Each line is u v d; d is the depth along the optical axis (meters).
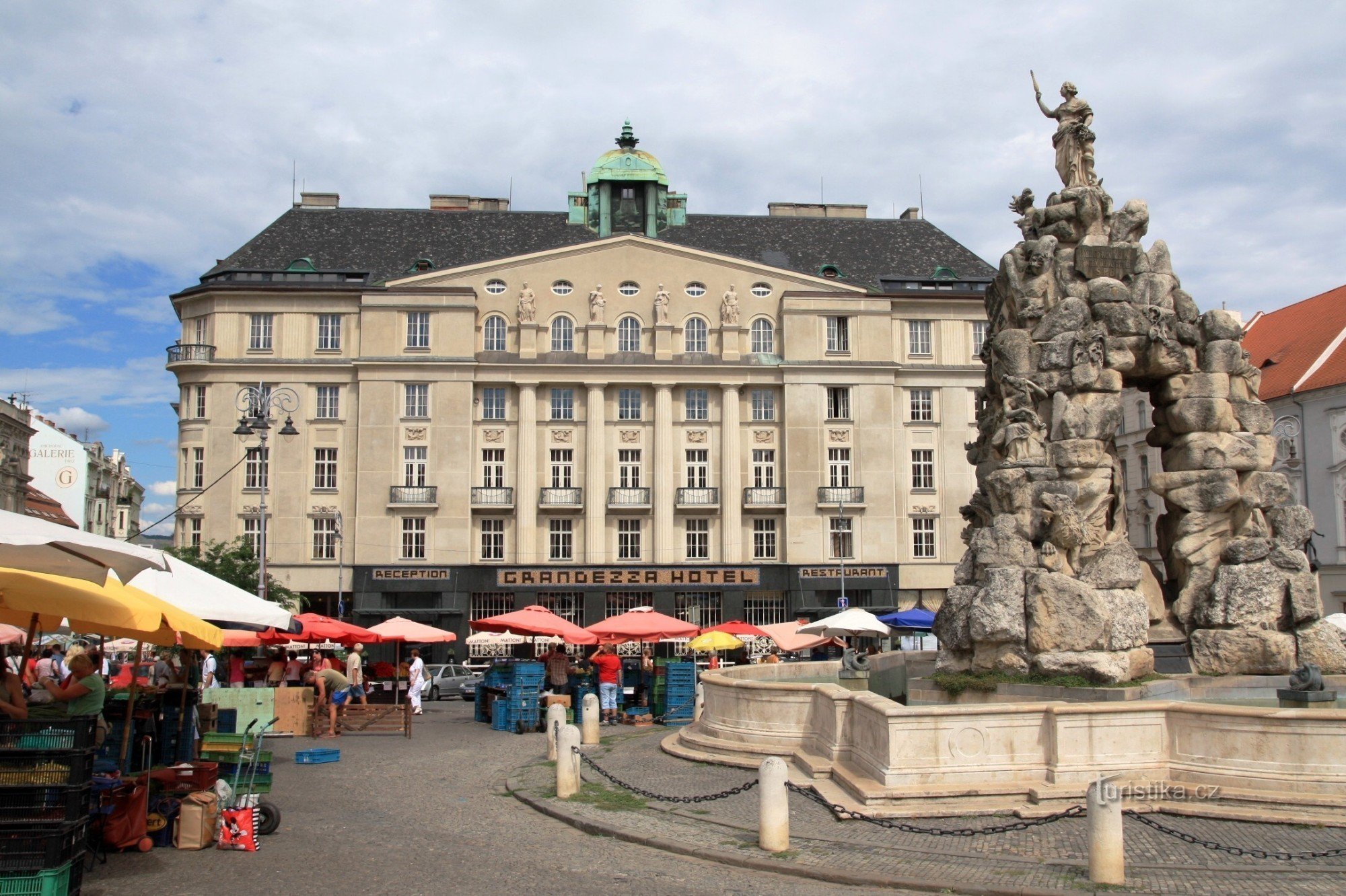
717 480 59.47
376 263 62.09
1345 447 47.94
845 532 58.72
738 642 32.50
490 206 67.50
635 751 18.86
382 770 18.05
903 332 61.22
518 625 28.00
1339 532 48.06
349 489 57.72
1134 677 15.32
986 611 15.61
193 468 57.53
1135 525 38.19
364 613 55.97
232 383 57.94
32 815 8.62
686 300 60.28
